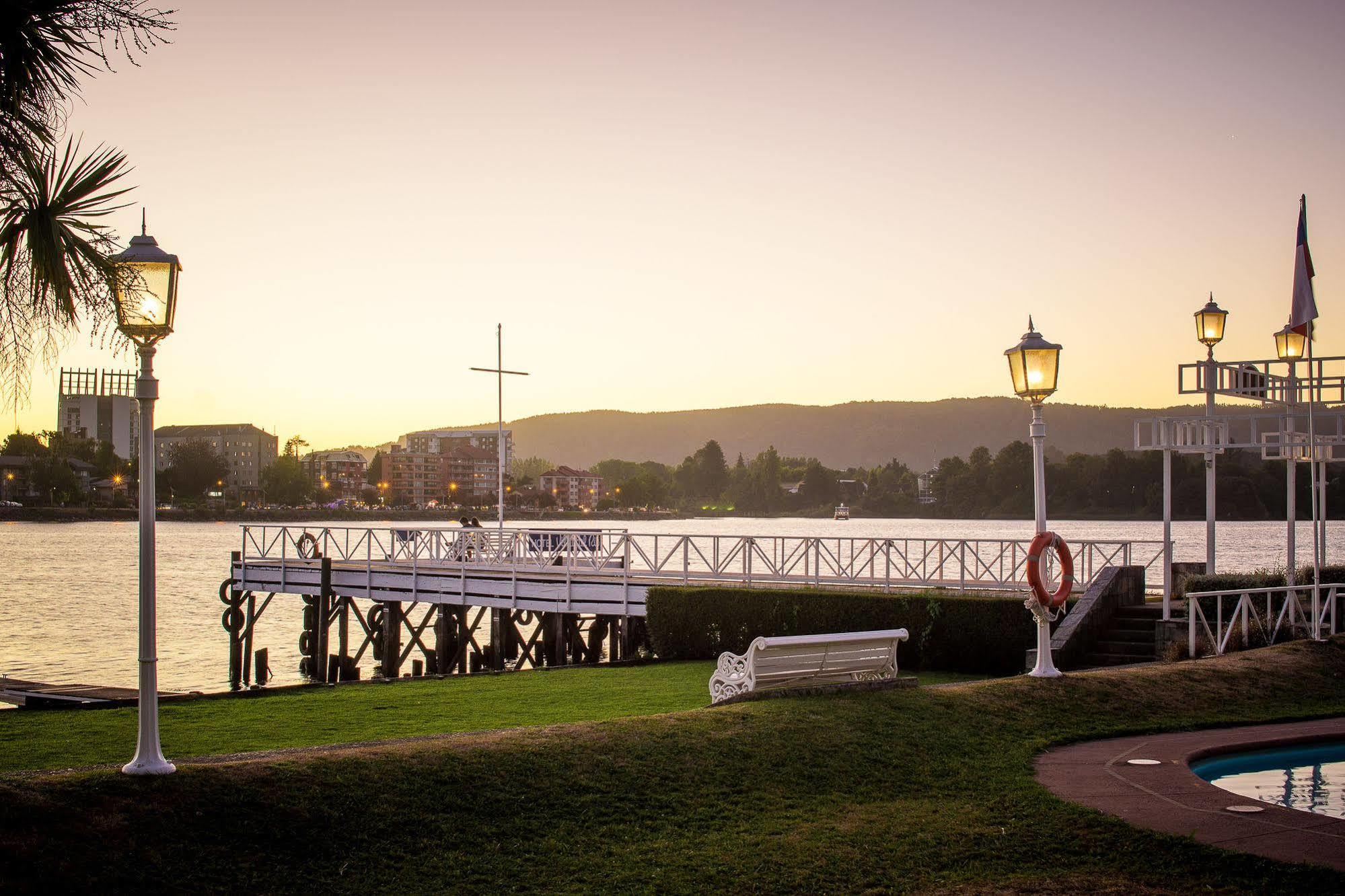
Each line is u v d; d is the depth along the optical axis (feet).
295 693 65.72
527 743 36.94
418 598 102.68
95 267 28.71
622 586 89.81
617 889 28.53
